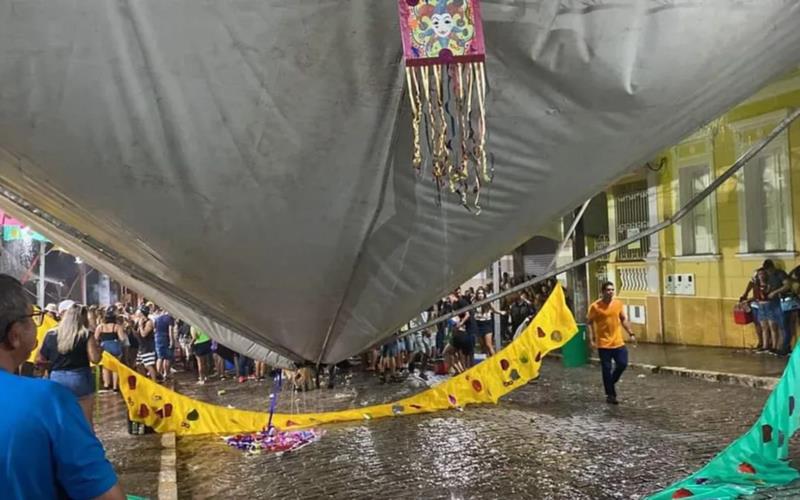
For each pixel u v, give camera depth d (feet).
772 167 50.90
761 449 19.63
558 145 13.19
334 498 21.99
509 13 11.48
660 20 11.75
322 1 10.87
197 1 10.61
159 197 12.40
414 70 10.75
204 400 43.29
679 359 48.93
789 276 46.75
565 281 74.49
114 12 10.47
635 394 38.50
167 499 20.81
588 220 71.31
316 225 13.48
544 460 25.20
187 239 13.32
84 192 12.21
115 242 13.91
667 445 26.45
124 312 60.18
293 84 11.50
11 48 10.39
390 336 18.51
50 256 98.17
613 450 26.08
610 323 35.83
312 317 16.26
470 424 32.12
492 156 12.17
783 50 12.25
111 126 11.32
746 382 39.19
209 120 11.63
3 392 6.66
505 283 67.36
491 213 14.10
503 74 12.26
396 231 14.02
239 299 15.31
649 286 62.28
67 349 24.00
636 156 13.57
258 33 10.99
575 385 42.65
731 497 17.81
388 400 41.45
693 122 13.14
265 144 12.03
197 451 29.25
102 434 32.12
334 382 49.11
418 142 10.85
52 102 10.91
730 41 11.99
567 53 11.98
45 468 6.55
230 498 22.43
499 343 56.44
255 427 33.22
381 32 11.19
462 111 10.99
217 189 12.44
